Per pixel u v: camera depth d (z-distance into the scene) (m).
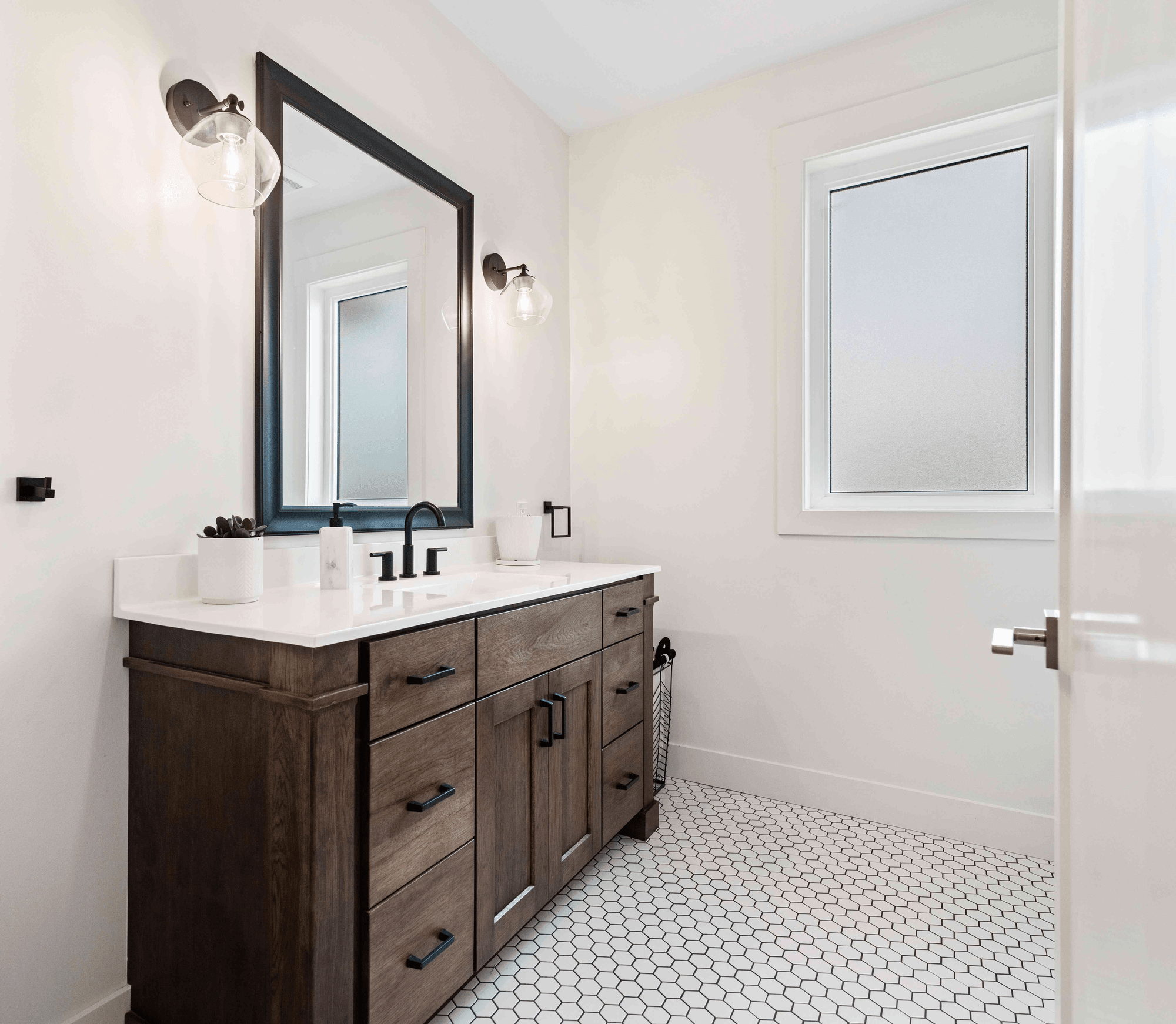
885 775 2.14
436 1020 1.31
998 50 1.97
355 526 1.71
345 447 1.70
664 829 2.10
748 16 2.05
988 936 1.57
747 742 2.36
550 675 1.59
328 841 1.03
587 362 2.68
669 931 1.59
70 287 1.17
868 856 1.93
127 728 1.25
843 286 2.27
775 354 2.30
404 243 1.88
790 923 1.62
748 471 2.35
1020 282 2.02
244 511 1.47
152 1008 1.22
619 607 1.92
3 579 1.09
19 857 1.11
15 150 1.10
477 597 1.41
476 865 1.35
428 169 1.94
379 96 1.82
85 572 1.19
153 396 1.30
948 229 2.12
